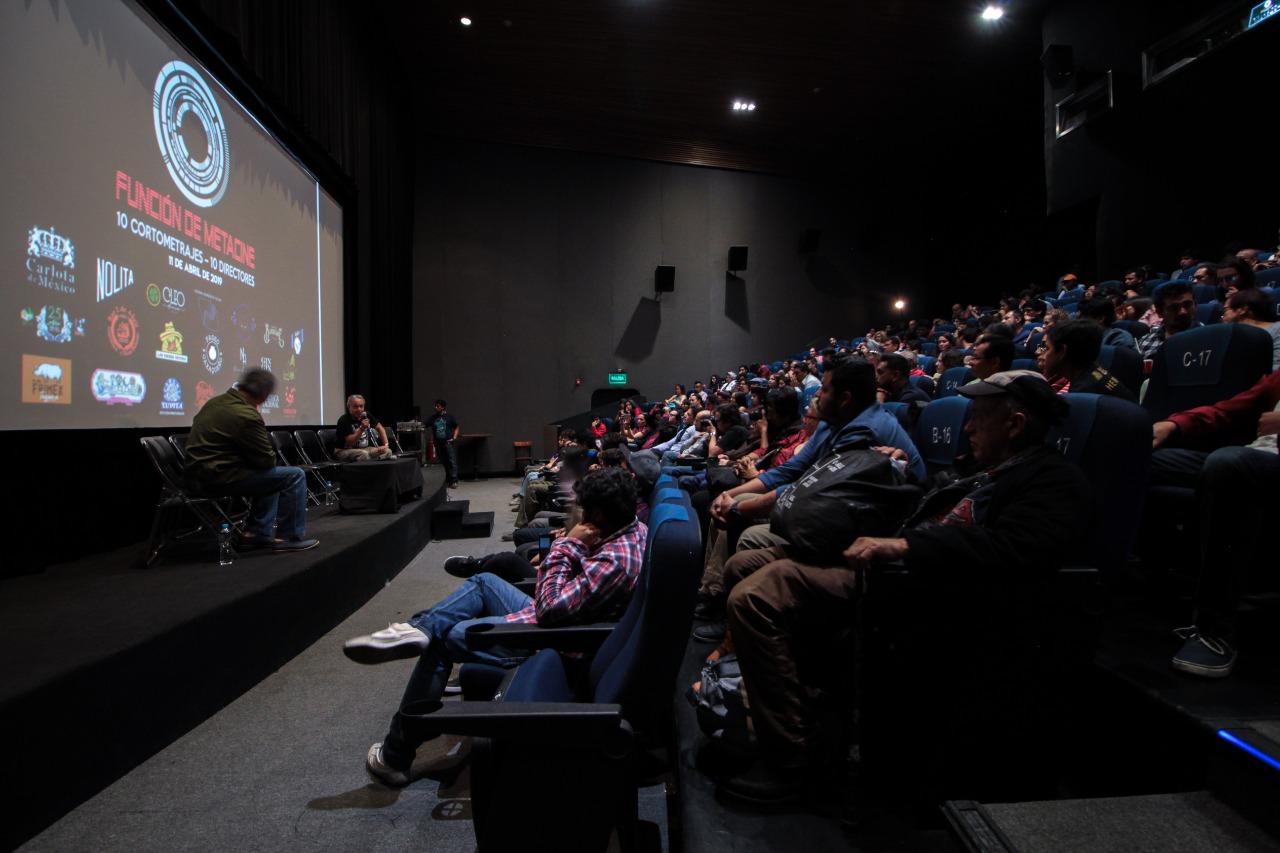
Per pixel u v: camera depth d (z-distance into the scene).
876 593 1.40
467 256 12.49
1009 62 10.47
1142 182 7.96
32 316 3.04
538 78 10.77
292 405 6.20
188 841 1.67
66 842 1.64
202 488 3.20
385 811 1.83
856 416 2.22
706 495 3.19
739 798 1.45
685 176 13.81
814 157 13.66
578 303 13.08
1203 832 1.15
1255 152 6.93
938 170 14.45
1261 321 2.79
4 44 2.91
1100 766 1.53
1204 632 1.49
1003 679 1.37
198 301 4.46
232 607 2.50
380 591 4.18
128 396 3.71
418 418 11.39
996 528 1.40
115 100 3.63
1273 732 1.20
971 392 1.61
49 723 1.68
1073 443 1.72
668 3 9.03
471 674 1.95
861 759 1.49
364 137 8.30
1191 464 2.03
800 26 9.52
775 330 14.23
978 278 14.62
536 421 12.79
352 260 7.88
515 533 3.66
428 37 9.66
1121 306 5.20
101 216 3.51
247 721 2.35
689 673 2.09
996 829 1.18
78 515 3.32
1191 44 7.46
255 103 5.24
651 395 13.43
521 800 1.22
